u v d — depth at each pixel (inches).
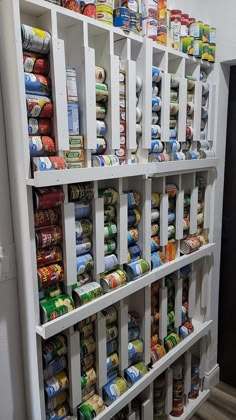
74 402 50.6
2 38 40.0
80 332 51.7
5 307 47.6
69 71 44.2
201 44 68.6
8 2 37.8
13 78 39.8
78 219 49.4
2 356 48.2
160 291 67.3
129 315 62.9
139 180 58.7
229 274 86.8
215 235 82.2
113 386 57.4
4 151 44.3
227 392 87.9
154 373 64.6
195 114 69.7
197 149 72.7
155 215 63.5
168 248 67.6
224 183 84.2
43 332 43.0
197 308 84.6
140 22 54.6
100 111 49.3
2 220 45.5
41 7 40.4
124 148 54.2
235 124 80.4
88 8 45.8
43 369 46.8
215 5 72.7
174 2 66.3
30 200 41.9
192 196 72.5
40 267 44.9
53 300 45.6
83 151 47.2
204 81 74.5
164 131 61.2
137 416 66.7
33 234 42.8
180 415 77.0
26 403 51.3
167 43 60.8
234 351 88.4
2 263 46.0
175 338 72.6
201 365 84.4
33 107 40.5
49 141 42.9
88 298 48.7
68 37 46.6
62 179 42.2
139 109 56.1
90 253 51.4
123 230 55.3
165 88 59.6
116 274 54.1
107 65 49.2
